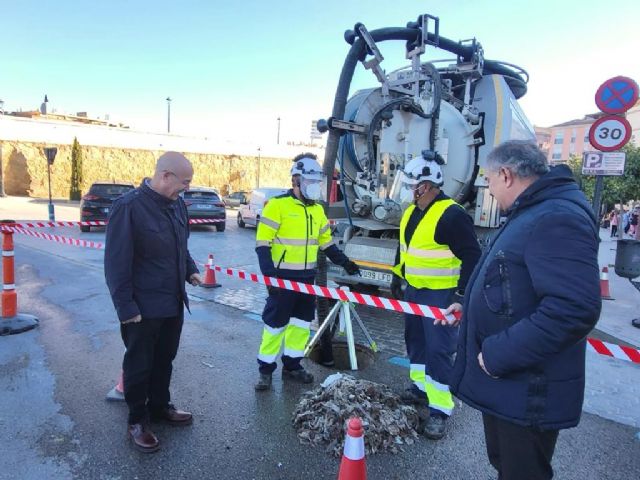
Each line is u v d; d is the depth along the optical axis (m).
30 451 2.95
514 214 1.93
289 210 3.86
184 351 4.76
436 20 6.18
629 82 6.18
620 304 7.66
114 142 36.56
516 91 7.99
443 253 3.40
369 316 6.34
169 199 3.04
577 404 1.85
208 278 7.66
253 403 3.68
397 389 4.06
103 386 3.88
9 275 5.25
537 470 1.91
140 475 2.75
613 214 26.77
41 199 31.00
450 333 3.36
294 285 3.76
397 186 5.95
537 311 1.72
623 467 2.98
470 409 3.74
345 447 2.03
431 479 2.80
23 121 32.69
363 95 6.57
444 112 6.41
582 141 72.06
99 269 8.77
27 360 4.37
